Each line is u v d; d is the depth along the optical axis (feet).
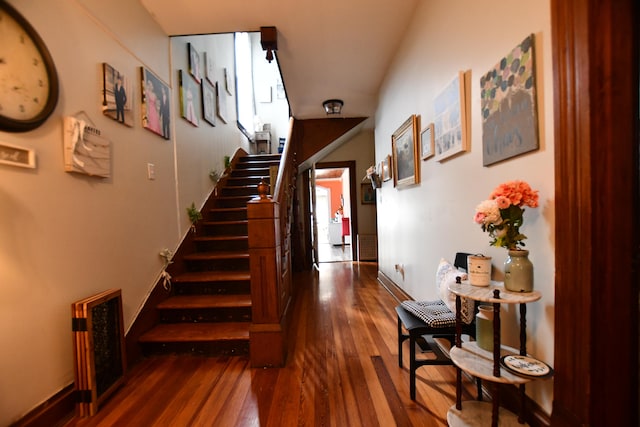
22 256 4.76
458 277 4.75
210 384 6.29
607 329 3.45
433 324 5.60
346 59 10.96
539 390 4.31
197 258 9.95
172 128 9.68
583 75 3.43
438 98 6.88
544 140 3.98
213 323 8.34
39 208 5.04
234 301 8.52
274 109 22.31
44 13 5.17
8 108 4.49
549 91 3.89
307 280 15.67
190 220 10.71
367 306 11.16
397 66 10.40
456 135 6.07
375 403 5.51
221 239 10.83
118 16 7.09
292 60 10.90
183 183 10.37
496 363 3.97
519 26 4.32
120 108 7.03
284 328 7.52
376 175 14.61
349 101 14.87
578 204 3.54
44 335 5.05
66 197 5.56
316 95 14.05
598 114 3.38
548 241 4.04
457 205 6.33
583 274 3.51
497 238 4.24
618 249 3.41
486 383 5.56
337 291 13.37
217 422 5.14
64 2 5.59
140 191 7.88
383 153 13.30
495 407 4.08
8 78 4.50
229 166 15.15
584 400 3.53
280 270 7.77
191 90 11.04
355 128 17.76
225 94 15.10
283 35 9.37
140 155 7.91
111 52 6.83
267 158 17.56
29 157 4.87
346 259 21.98
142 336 7.54
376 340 8.22
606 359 3.45
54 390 5.16
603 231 3.42
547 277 4.09
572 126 3.57
